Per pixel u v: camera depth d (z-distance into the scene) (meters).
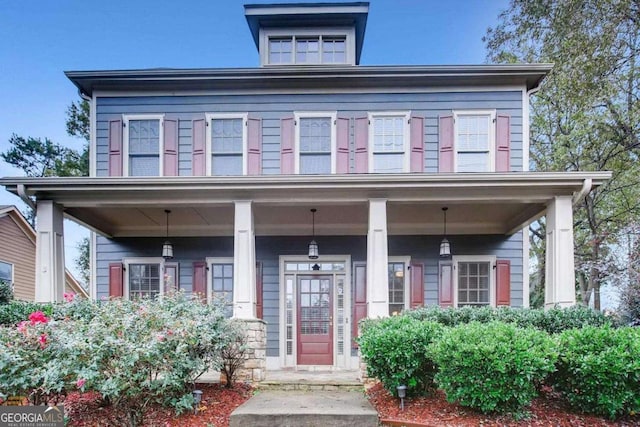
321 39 9.64
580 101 13.02
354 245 8.78
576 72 12.80
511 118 8.59
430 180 6.65
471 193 6.86
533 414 4.50
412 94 8.66
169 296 5.96
